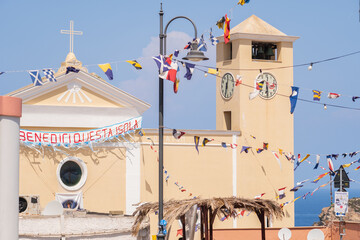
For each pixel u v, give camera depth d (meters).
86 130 53.47
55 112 53.19
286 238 46.69
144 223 47.16
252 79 58.91
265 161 59.03
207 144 57.38
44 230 42.62
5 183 24.20
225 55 60.72
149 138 55.28
